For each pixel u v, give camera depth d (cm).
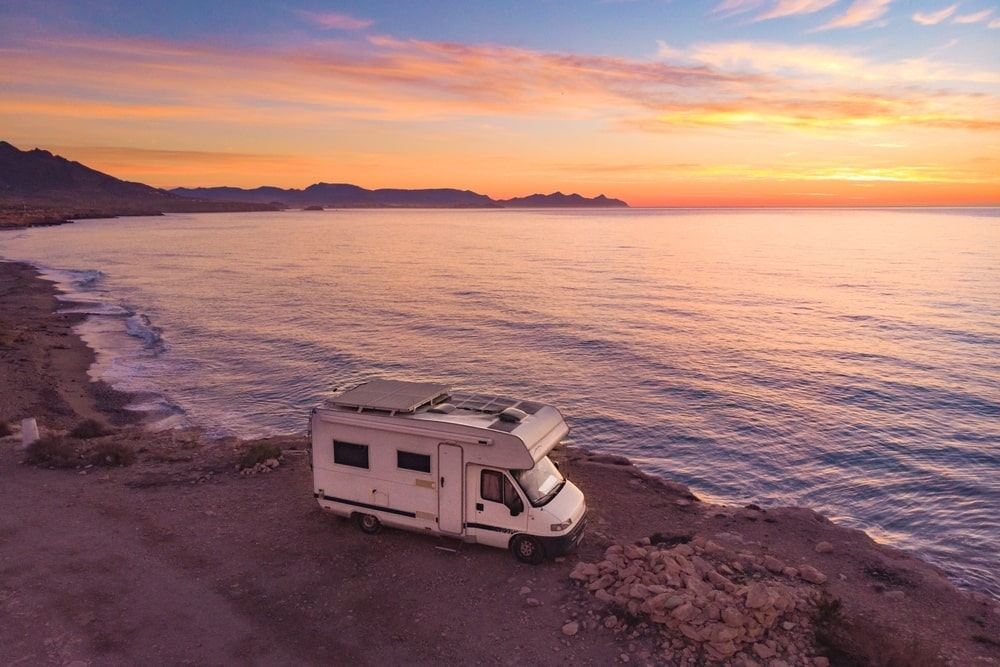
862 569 1266
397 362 3988
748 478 2372
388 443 1238
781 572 1176
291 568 1172
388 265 10188
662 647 921
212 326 5075
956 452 2595
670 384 3547
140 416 2811
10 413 2586
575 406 3164
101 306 5941
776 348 4425
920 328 5069
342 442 1285
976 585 1644
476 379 3634
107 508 1437
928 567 1323
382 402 1274
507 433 1154
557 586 1105
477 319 5447
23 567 1157
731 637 896
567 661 902
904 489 2270
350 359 4038
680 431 2834
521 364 3972
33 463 1728
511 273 9081
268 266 9962
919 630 1041
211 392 3256
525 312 5816
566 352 4294
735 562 1162
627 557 1167
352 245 14825
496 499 1182
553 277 8612
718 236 19188
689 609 936
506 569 1166
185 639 952
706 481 2348
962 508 2116
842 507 2142
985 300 6372
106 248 13075
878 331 4988
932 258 11038
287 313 5712
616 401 3247
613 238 18138
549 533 1155
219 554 1224
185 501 1485
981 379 3612
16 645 926
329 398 1330
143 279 8156
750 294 7012
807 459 2545
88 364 3725
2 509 1416
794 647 908
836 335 4853
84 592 1077
